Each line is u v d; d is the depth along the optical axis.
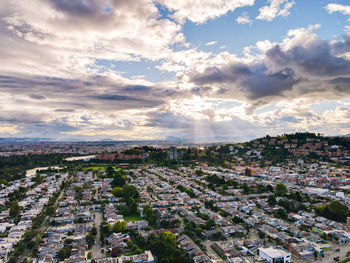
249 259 171.00
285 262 168.12
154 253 173.88
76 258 166.50
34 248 188.00
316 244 193.12
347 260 172.50
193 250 177.75
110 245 187.38
